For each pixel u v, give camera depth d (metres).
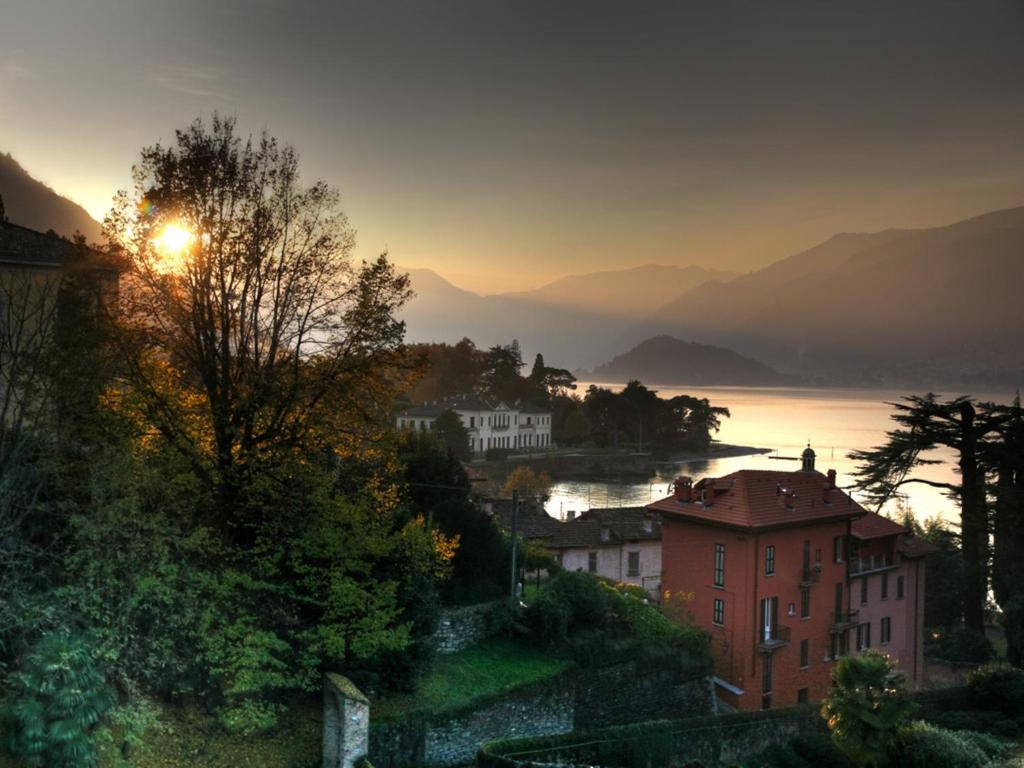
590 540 57.53
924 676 55.31
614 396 184.00
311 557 26.86
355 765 23.73
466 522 36.12
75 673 19.05
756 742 35.31
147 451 25.27
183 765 22.12
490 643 34.25
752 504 46.25
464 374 186.75
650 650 37.50
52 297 31.50
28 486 23.88
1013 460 48.66
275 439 26.44
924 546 56.47
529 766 27.28
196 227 25.58
